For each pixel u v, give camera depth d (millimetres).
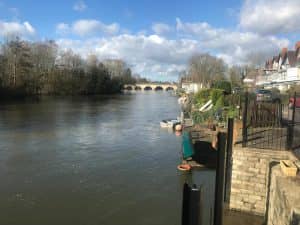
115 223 9773
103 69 97312
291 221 5344
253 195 8742
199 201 4305
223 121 20562
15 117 32938
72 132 25094
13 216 10086
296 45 54938
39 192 12055
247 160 8766
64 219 9953
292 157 8016
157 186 12828
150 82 156750
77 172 14547
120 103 59531
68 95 77438
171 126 27688
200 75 71062
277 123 11945
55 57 79125
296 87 32906
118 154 18047
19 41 61844
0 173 14227
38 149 18922
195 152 15625
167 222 9875
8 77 57156
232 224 8578
